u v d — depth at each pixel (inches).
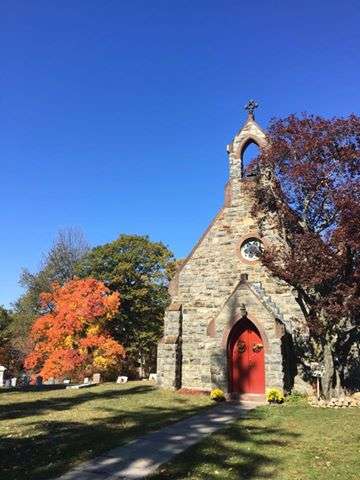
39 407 684.1
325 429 511.2
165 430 507.5
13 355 1911.9
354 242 697.6
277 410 660.1
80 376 1315.2
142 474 346.3
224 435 478.9
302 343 846.5
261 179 895.1
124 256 1846.7
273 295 898.7
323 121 781.9
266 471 353.1
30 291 2156.7
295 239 789.2
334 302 727.7
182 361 930.7
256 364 840.9
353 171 761.0
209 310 940.0
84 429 501.4
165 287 1929.1
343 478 332.8
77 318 1315.2
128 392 890.1
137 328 1818.4
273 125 828.6
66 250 2187.5
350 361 826.8
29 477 334.6
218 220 987.3
